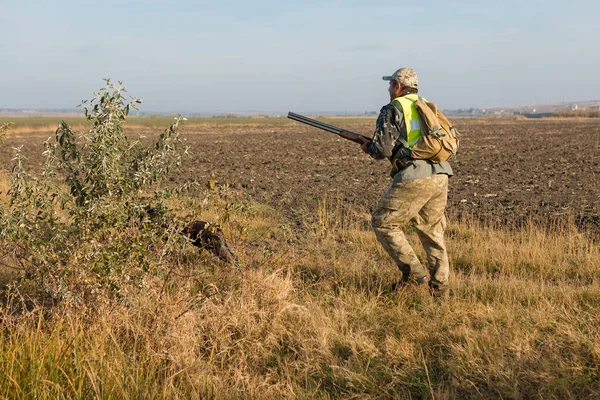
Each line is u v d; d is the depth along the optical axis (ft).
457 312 14.40
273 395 10.96
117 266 13.16
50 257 13.30
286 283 15.39
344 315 14.29
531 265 20.38
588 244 23.85
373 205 35.22
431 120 15.38
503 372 11.26
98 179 14.08
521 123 255.91
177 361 11.55
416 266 16.19
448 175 16.06
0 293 15.23
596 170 56.24
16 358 10.91
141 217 14.39
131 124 217.97
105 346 11.96
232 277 15.75
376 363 12.22
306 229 25.84
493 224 28.94
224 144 104.63
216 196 15.84
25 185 13.67
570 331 12.98
